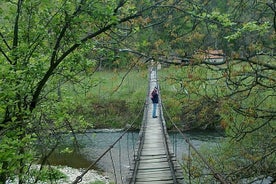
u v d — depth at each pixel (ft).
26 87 21.84
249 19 24.64
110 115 94.27
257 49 23.02
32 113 22.89
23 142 19.98
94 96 93.15
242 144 32.37
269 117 24.79
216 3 25.68
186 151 65.21
